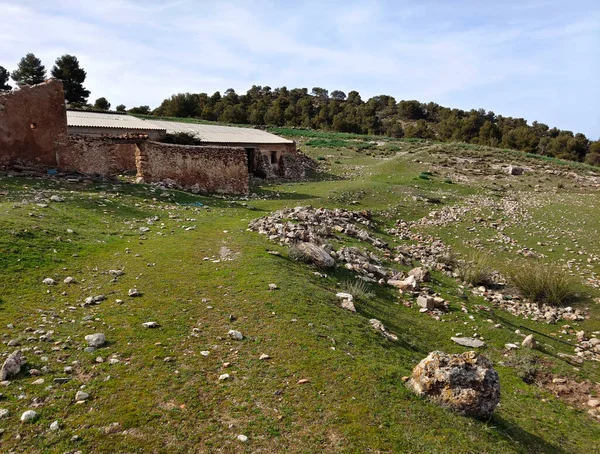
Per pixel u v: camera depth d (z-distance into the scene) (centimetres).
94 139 2491
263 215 2128
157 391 639
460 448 595
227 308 949
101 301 957
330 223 2041
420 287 1480
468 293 1591
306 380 696
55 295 966
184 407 609
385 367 784
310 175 4681
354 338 894
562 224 2766
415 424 628
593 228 2642
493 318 1377
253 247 1396
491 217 2908
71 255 1222
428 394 709
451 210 3061
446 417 661
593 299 1675
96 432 545
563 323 1475
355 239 1917
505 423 745
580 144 9225
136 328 833
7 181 1944
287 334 846
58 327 812
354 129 10469
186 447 536
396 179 4288
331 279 1283
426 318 1251
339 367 749
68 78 8962
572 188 4481
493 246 2348
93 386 638
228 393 651
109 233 1490
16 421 550
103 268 1166
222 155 2878
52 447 514
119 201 1931
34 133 2294
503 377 1028
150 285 1062
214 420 589
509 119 13788
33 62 9381
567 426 834
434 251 2114
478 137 9531
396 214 2839
